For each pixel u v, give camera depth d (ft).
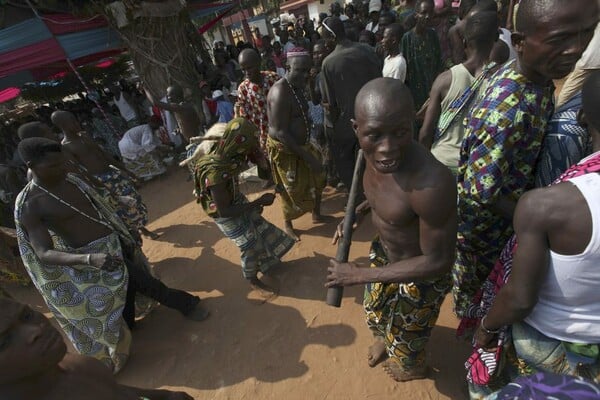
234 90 25.89
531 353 4.41
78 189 8.63
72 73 35.78
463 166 6.21
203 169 8.51
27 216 7.74
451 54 17.69
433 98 8.63
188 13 24.98
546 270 3.71
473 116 5.66
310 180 11.87
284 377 8.29
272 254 10.75
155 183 21.34
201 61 27.68
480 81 7.30
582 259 3.37
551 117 5.37
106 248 8.81
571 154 5.10
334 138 12.55
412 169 4.72
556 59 4.25
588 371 4.08
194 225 15.74
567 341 4.04
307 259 11.78
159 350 9.71
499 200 5.81
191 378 8.79
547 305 4.03
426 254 5.01
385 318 6.73
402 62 14.23
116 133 24.72
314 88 16.75
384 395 7.42
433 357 7.93
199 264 13.00
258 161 9.74
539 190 3.53
